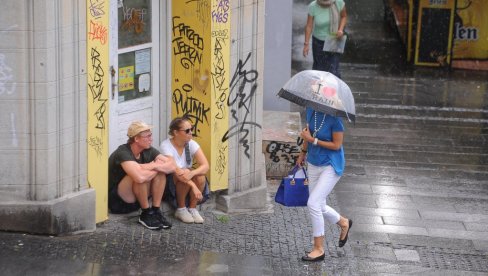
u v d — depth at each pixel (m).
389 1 33.00
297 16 28.89
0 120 11.87
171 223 13.26
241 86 14.20
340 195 15.95
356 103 22.94
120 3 13.23
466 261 13.09
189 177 13.19
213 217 13.95
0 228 12.21
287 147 16.28
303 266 12.30
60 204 12.23
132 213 13.41
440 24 27.44
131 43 13.54
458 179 17.38
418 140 20.02
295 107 21.86
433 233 14.22
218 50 13.77
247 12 14.05
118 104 13.48
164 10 13.88
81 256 11.84
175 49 14.00
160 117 14.21
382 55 28.80
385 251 13.27
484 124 21.69
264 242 13.09
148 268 11.67
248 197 14.48
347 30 31.92
